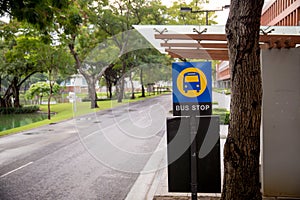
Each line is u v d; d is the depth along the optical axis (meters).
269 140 4.79
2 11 8.49
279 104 4.76
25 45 20.50
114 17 21.30
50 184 6.32
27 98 39.12
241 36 3.71
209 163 4.29
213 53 7.23
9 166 8.02
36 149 10.38
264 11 11.84
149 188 5.85
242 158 3.76
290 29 5.56
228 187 3.86
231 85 3.87
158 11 22.91
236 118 3.79
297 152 4.73
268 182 4.81
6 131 15.46
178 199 4.88
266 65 4.77
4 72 29.91
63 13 10.52
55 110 32.78
